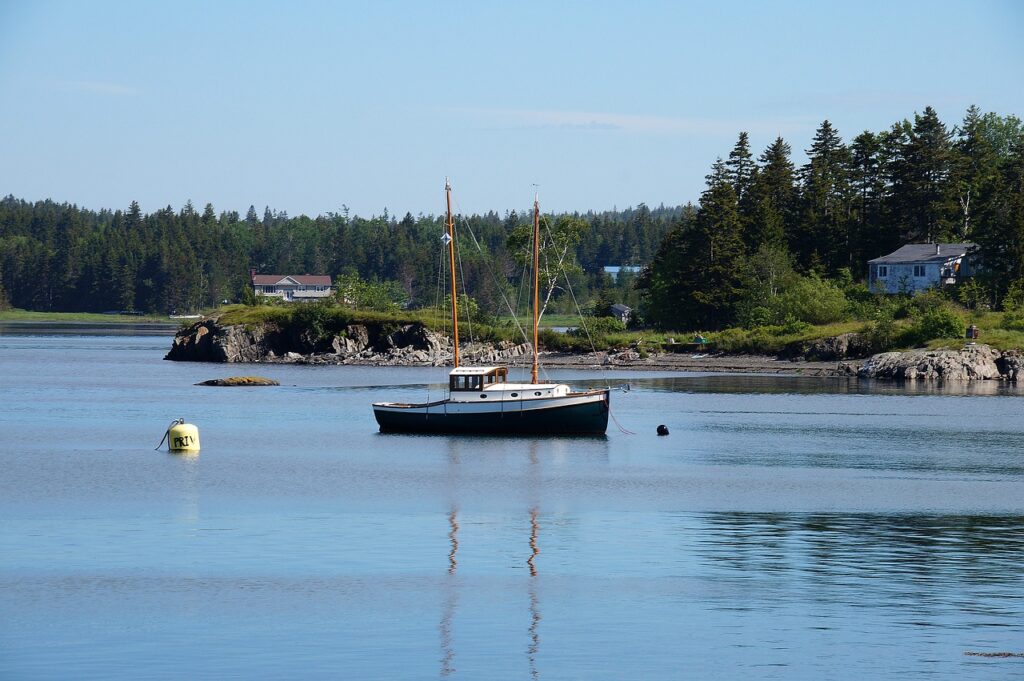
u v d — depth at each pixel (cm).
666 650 5647
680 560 7544
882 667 5384
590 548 7925
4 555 7669
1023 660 5472
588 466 12069
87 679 5238
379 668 5394
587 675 5309
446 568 7325
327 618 6188
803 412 17725
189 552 7775
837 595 6625
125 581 6975
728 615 6228
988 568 7281
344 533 8431
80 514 9200
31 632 5934
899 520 8988
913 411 17838
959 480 11056
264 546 7962
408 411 14975
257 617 6200
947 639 5791
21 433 15225
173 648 5678
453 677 5272
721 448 13525
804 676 5291
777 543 8081
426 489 10531
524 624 6084
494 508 9512
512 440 14300
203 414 17788
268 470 11800
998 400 19550
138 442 14262
